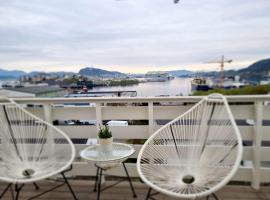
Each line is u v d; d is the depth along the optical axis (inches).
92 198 81.2
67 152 79.1
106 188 86.7
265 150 83.9
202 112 74.4
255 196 79.8
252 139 85.0
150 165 68.5
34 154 80.0
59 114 93.2
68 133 93.4
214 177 61.0
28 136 82.4
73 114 92.5
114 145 82.9
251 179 86.2
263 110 82.9
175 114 87.7
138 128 90.4
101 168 75.9
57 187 86.1
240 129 84.9
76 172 94.5
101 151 75.2
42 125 82.6
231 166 58.7
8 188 84.4
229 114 66.2
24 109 84.0
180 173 68.1
